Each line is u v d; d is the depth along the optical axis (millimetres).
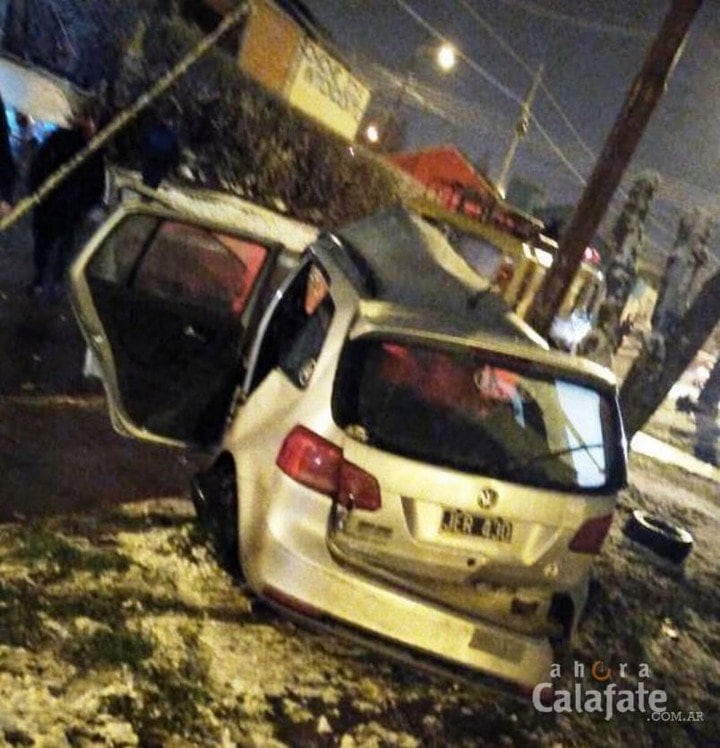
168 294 5285
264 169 21875
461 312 4082
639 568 7387
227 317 4922
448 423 3781
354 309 3854
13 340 6637
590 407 4090
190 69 18594
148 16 17594
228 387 4781
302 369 4031
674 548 7910
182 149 18484
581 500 3887
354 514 3674
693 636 6441
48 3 15359
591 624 5809
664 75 8906
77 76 16125
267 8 24766
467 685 3748
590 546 3967
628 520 8289
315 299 4395
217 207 17469
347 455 3658
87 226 9508
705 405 23828
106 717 3285
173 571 4367
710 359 34375
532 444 3889
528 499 3770
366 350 3768
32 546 4121
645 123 8969
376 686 4152
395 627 3623
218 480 4371
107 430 5785
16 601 3713
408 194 28156
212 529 4270
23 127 12188
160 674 3627
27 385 5977
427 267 4426
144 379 4816
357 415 3701
